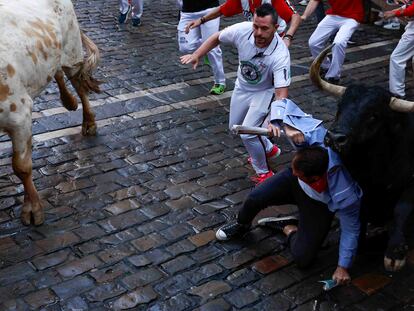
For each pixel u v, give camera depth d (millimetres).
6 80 4191
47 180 5293
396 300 4004
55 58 4969
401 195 3979
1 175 5355
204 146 6102
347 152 3668
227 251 4453
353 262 4363
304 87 7879
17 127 4355
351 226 3920
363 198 4078
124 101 7066
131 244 4473
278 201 4297
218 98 7367
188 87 7652
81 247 4410
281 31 6207
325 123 6855
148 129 6395
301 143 3955
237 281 4125
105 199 5043
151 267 4227
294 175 4098
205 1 7199
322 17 10281
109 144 6008
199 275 4168
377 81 8422
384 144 3773
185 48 7539
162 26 10312
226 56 8922
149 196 5121
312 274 4230
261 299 3963
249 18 6039
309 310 3879
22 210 4645
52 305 3811
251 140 5211
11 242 4426
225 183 5410
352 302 3965
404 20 8344
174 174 5516
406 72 8648
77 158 5699
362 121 3562
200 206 5020
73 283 4020
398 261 3773
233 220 4832
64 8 5293
